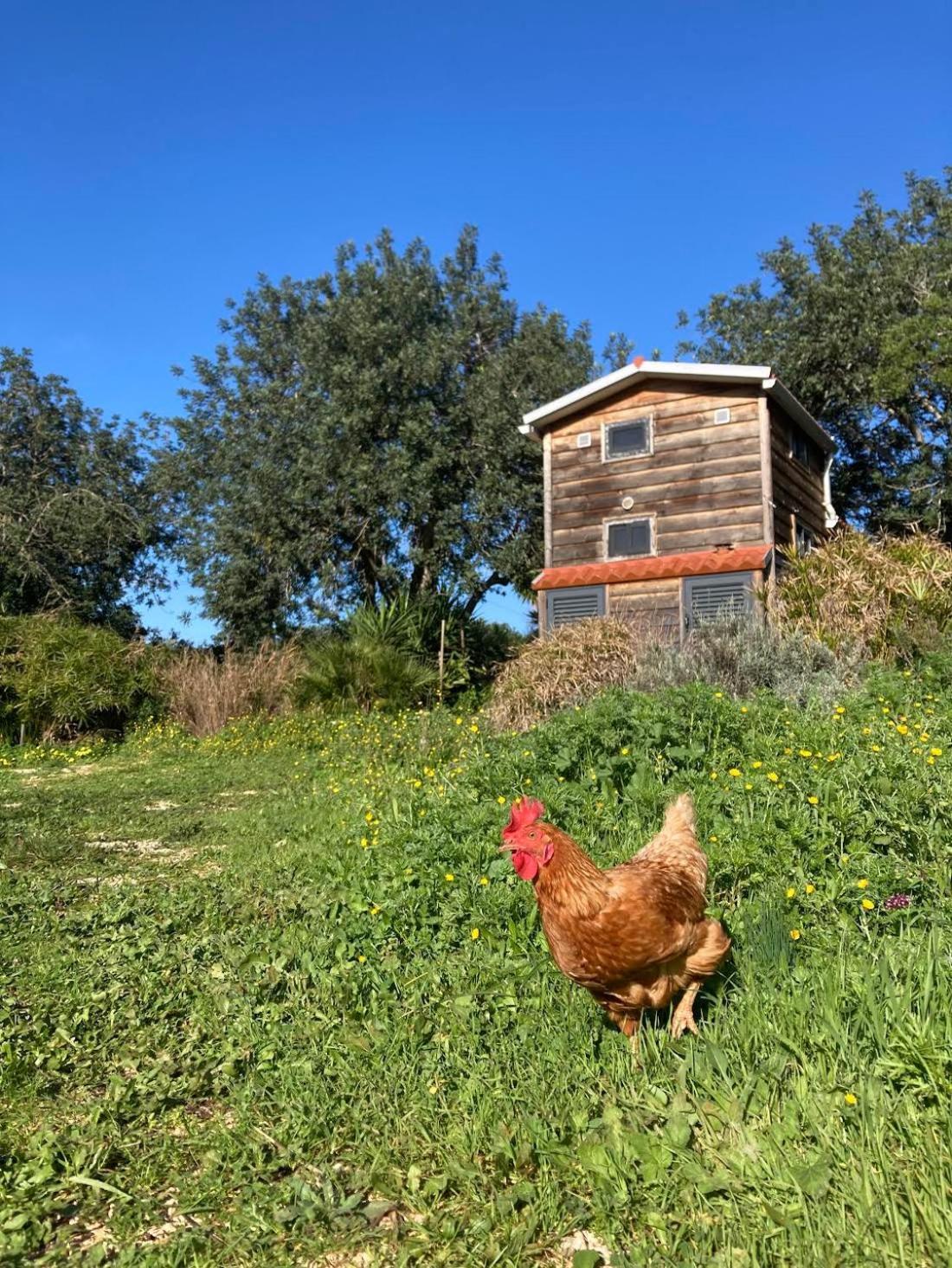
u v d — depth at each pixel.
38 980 2.62
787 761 3.38
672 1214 1.46
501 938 2.56
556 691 6.48
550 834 1.84
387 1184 1.60
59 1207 1.58
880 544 7.16
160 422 17.00
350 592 14.65
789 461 10.52
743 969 2.12
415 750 6.50
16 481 15.95
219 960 2.74
